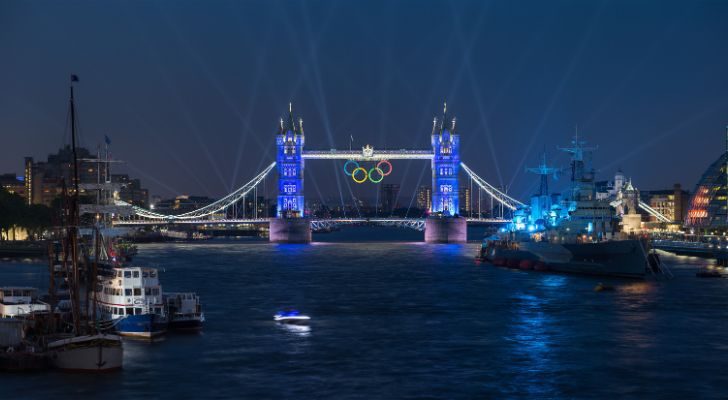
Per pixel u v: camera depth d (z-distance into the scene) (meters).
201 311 118.88
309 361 91.00
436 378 83.62
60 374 84.25
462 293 154.38
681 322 114.81
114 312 104.00
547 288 160.62
